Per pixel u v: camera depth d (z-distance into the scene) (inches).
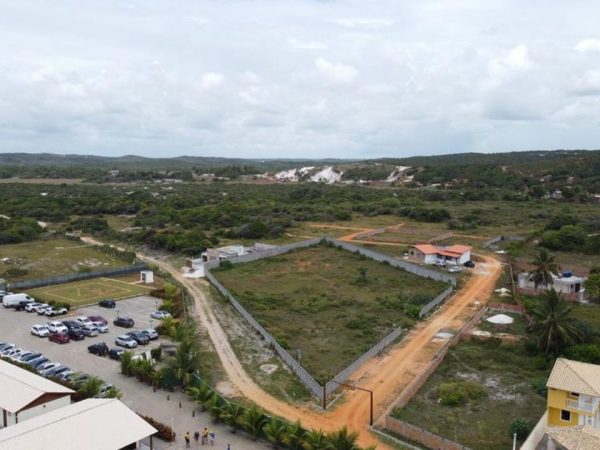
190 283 4033.0
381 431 1882.4
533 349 2581.2
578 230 5034.5
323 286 3838.6
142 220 6456.7
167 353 2610.7
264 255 4741.6
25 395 1859.0
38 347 2706.7
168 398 2138.3
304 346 2711.6
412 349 2667.3
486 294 3602.4
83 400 1883.6
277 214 6889.8
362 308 3344.0
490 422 1972.2
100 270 4350.4
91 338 2851.9
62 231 6038.4
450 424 1955.0
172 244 5123.0
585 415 1815.9
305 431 1744.6
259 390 2218.3
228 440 1829.5
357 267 4404.5
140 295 3718.0
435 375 2385.6
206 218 6378.0
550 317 2524.6
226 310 3358.8
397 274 4168.3
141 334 2795.3
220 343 2773.1
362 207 7431.1
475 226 6082.7
